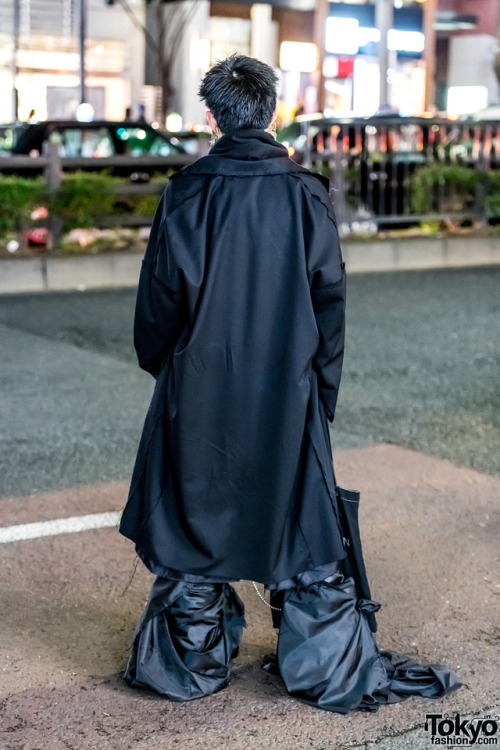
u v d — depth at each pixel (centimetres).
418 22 3591
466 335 885
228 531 291
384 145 1401
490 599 384
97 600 384
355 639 303
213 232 282
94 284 1188
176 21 3200
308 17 3503
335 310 288
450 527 455
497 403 668
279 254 283
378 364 778
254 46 3375
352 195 1380
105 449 573
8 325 945
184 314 286
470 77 3928
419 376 741
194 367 284
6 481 517
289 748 286
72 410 654
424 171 1401
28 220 1244
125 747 286
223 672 312
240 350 285
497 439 589
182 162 1364
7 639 352
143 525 293
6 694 314
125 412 650
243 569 293
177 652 307
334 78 3488
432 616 370
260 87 286
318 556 292
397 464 543
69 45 3188
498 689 320
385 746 287
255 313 283
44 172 1268
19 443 582
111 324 948
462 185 1416
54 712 304
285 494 287
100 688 318
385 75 3077
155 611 302
